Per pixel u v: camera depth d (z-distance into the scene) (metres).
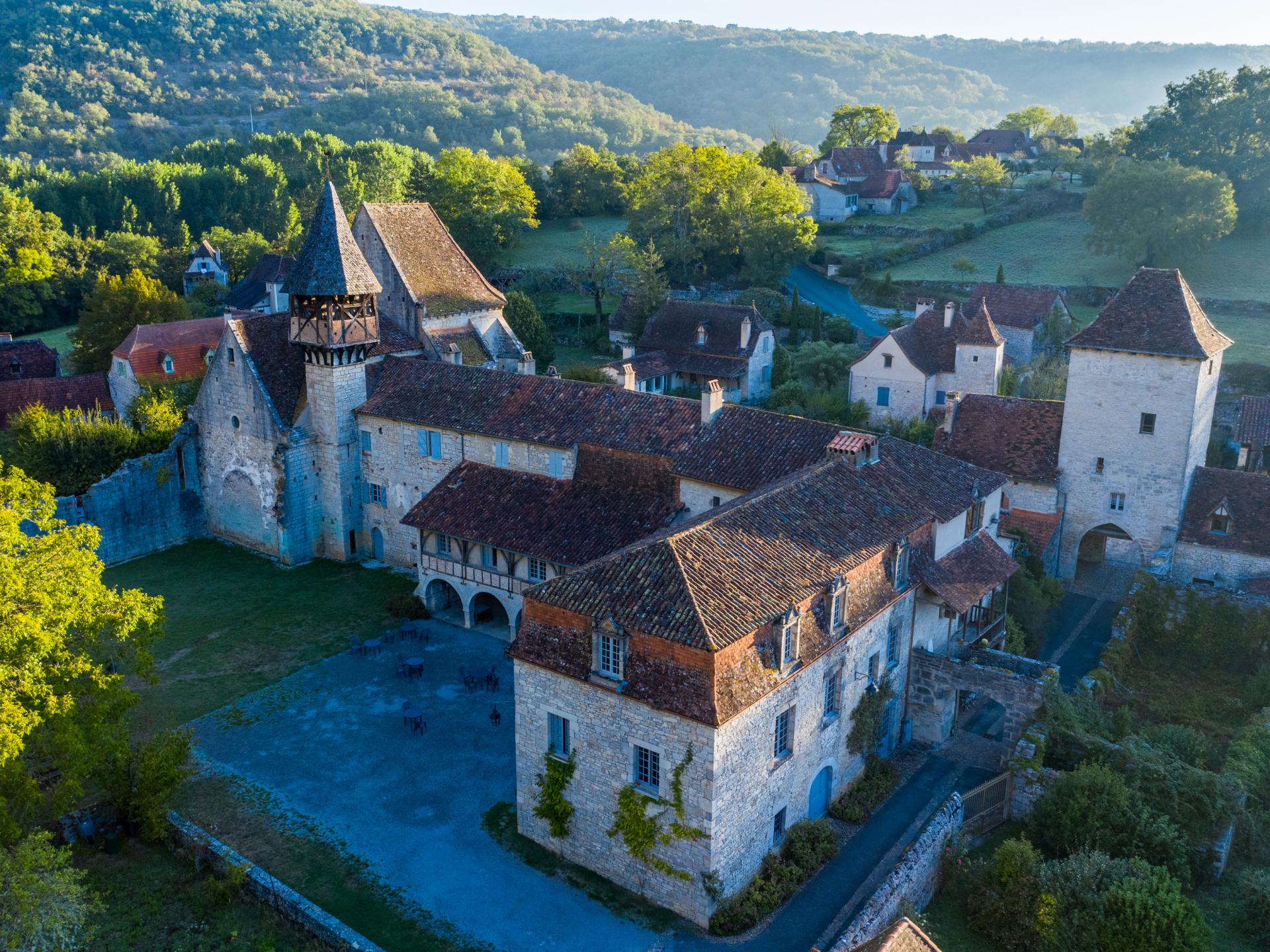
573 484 52.91
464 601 54.47
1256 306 103.62
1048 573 59.25
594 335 116.19
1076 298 114.88
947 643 47.31
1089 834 36.19
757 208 127.00
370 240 69.38
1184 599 53.56
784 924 33.25
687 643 30.95
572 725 34.84
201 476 68.31
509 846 37.19
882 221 147.25
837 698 38.53
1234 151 125.62
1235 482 56.97
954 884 35.75
